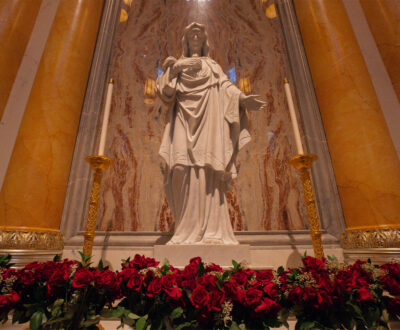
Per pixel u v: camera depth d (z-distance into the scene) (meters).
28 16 3.40
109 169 3.71
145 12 4.91
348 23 3.62
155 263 1.72
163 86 2.60
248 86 4.31
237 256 2.02
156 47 4.66
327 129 3.41
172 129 2.62
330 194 3.23
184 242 2.17
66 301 1.45
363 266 1.64
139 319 1.35
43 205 2.81
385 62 3.26
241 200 3.61
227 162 2.40
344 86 3.32
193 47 3.00
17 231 2.54
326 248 2.92
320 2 3.97
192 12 4.96
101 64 4.09
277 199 3.57
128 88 4.28
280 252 2.98
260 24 4.77
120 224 3.45
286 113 4.01
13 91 3.08
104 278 1.43
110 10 4.51
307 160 2.33
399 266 1.60
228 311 1.30
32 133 2.95
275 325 1.37
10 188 2.67
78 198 3.26
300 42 4.20
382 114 3.00
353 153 3.00
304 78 3.94
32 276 1.54
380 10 3.44
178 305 1.37
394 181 2.69
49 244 2.71
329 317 1.38
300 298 1.38
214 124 2.47
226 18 4.92
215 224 2.27
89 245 2.20
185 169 2.36
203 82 2.67
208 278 1.40
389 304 1.46
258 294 1.35
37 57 3.36
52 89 3.26
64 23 3.69
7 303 1.42
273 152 3.84
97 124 3.76
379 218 2.65
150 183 3.72
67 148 3.24
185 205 2.33
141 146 3.94
